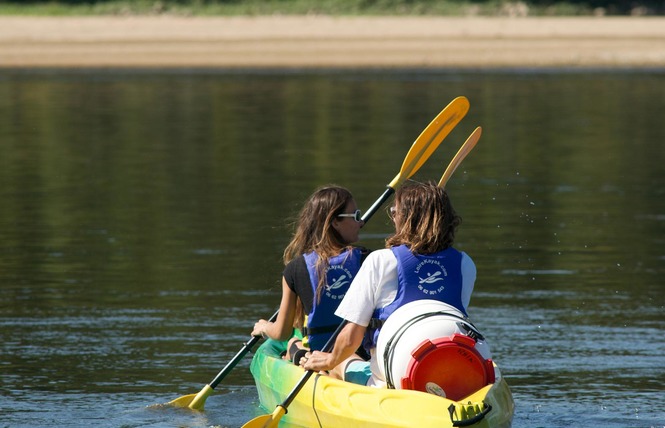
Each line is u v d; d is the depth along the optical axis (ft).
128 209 130.72
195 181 151.64
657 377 66.59
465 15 500.33
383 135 200.64
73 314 82.79
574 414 59.62
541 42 409.90
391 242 55.57
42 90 286.25
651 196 139.13
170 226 119.85
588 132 205.98
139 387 65.77
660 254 104.88
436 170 161.58
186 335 76.89
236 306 85.20
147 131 209.77
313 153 178.29
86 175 157.79
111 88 292.40
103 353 72.49
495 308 84.33
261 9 498.69
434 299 54.19
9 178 155.63
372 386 55.26
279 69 345.72
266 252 105.81
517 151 182.39
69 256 104.73
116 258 103.65
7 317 81.76
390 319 53.57
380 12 500.33
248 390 66.59
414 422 49.98
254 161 170.30
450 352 51.65
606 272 97.35
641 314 82.17
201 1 503.20
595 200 136.56
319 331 59.47
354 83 305.32
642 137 198.70
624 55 380.58
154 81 311.06
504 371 68.08
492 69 346.54
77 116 233.55
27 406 61.82
